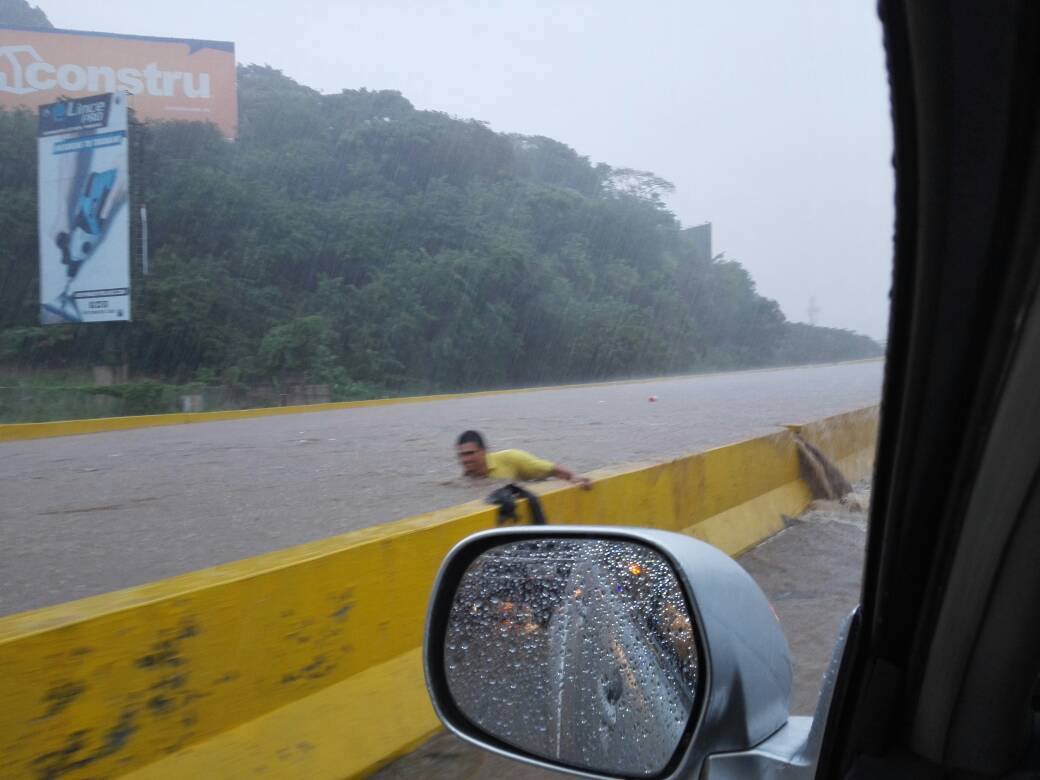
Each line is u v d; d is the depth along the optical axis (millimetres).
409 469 12445
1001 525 1333
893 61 1088
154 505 10297
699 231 96562
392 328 54500
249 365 45156
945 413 1332
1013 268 1176
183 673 3242
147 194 52188
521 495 5367
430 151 70938
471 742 1972
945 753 1523
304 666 3738
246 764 3371
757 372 59938
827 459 9523
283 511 9633
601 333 63000
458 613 2090
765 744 1647
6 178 47688
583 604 1927
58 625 2893
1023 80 1062
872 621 1543
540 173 90812
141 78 55250
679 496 7047
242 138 64312
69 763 2867
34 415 30250
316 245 56219
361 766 3770
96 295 30953
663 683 1697
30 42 52375
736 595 1756
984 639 1432
